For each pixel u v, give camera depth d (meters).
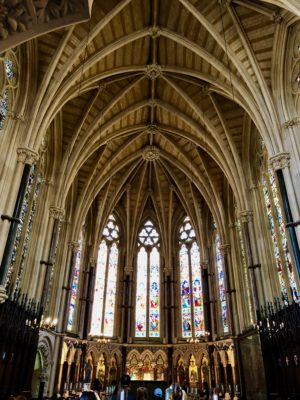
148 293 29.58
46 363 19.66
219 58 17.62
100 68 19.16
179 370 26.00
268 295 17.75
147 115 25.02
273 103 16.14
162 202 31.34
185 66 19.94
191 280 29.34
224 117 21.17
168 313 28.23
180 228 32.16
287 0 11.87
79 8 5.66
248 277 20.14
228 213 25.56
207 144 23.81
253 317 19.36
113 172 27.50
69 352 22.97
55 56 15.98
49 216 19.81
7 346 13.33
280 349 14.96
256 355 18.33
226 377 22.67
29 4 5.54
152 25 17.47
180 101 22.53
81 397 10.23
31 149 15.23
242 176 21.00
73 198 25.22
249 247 19.52
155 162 29.31
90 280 27.30
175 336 27.39
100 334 26.45
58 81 16.45
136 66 20.03
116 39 17.45
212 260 28.14
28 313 15.50
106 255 30.20
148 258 31.30
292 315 13.73
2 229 13.38
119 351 26.64
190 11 15.73
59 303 21.81
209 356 24.84
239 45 16.42
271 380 16.19
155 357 26.66
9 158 14.47
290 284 15.87
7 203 13.89
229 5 15.33
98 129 22.62
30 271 17.48
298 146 14.98
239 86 17.25
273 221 18.06
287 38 15.53
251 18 15.54
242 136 21.45
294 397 13.11
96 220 29.00
